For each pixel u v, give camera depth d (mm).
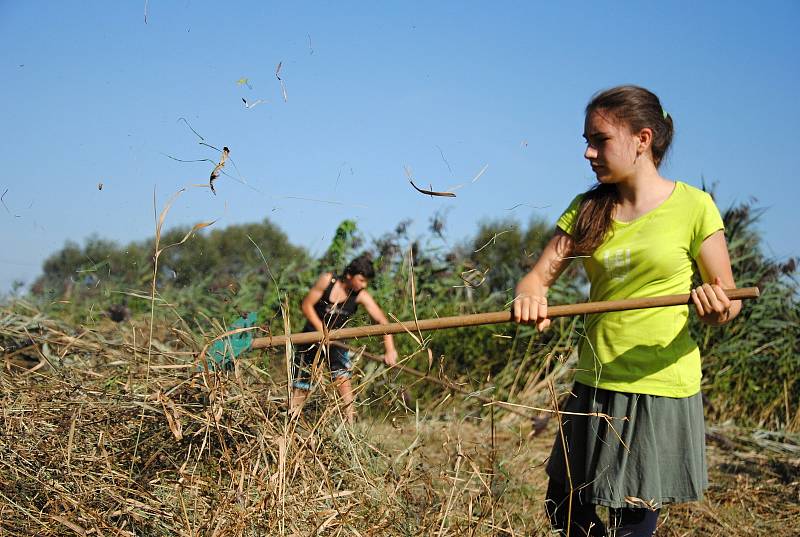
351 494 3084
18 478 2998
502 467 3883
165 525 2838
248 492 2850
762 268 7824
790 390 7578
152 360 3707
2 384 3523
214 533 2680
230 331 3240
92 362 3934
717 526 4539
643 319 3045
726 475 5586
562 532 3314
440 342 7207
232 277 8148
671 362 3035
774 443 6414
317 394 3482
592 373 3148
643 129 3039
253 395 3299
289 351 3293
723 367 7613
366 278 5766
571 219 3291
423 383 6719
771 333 7852
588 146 3125
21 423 3232
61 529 2783
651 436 3018
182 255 7973
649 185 3107
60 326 4941
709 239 3023
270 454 3119
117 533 2758
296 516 2842
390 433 4324
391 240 8102
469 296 7738
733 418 7355
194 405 3211
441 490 3535
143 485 3029
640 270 3090
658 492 3004
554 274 3307
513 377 7004
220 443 3197
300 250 8531
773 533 4527
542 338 7273
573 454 3205
